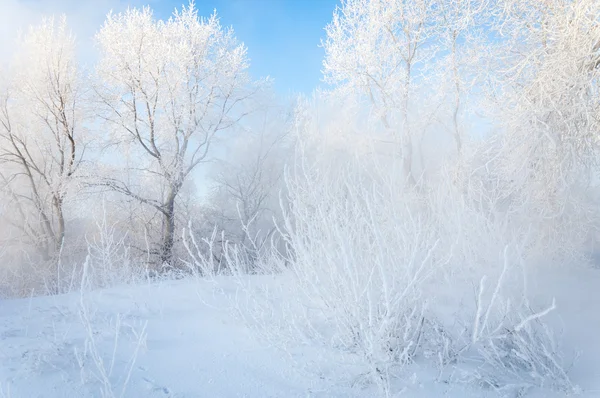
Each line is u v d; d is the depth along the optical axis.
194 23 17.77
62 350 3.06
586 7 6.28
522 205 6.49
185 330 3.74
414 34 14.41
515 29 7.96
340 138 13.25
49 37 16.84
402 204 3.68
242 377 2.88
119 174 16.97
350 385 2.80
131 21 16.66
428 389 2.76
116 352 3.17
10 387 2.52
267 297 3.77
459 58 12.41
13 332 3.54
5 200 16.88
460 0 12.50
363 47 14.79
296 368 3.00
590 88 6.48
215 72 18.12
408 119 13.20
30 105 17.11
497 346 3.19
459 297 3.94
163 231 17.75
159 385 2.71
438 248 4.19
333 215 3.41
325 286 3.23
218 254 14.65
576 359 3.11
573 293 4.57
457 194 4.95
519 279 4.73
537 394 2.71
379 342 2.87
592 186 7.09
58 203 16.64
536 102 6.74
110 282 6.31
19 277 15.59
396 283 3.10
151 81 16.89
